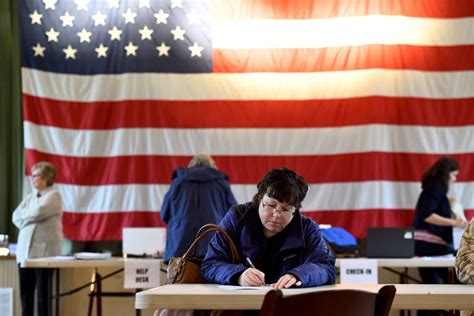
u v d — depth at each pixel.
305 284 3.22
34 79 7.61
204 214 6.02
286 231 3.52
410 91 7.66
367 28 7.70
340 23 7.72
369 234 6.21
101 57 7.71
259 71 7.69
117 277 7.61
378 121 7.61
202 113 7.66
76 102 7.65
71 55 7.70
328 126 7.64
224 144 7.63
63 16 7.74
